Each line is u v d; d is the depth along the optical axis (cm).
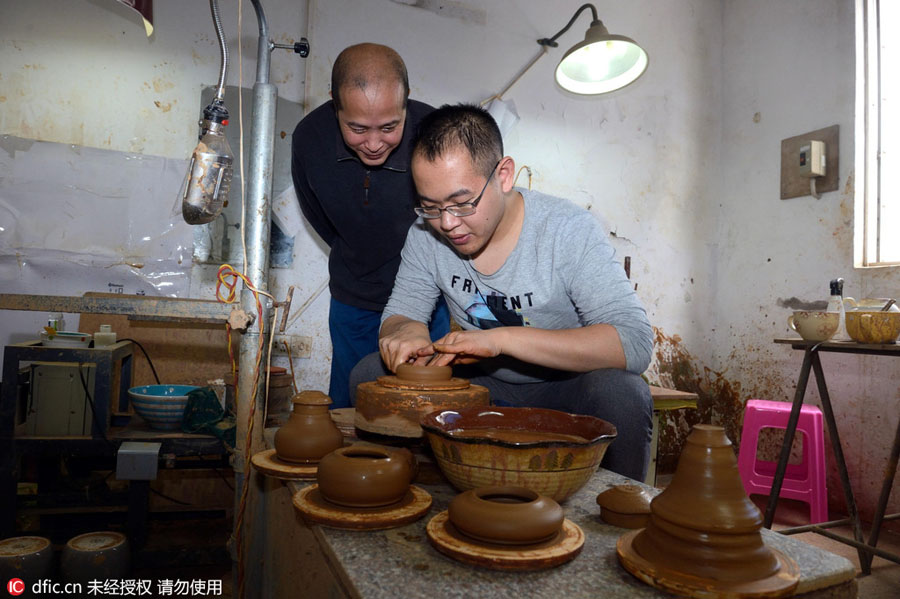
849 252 298
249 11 270
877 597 197
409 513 77
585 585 61
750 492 274
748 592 56
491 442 78
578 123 336
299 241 281
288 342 275
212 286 265
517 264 154
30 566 166
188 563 191
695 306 368
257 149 151
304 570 87
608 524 79
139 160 255
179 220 261
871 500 280
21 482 209
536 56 324
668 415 353
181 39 261
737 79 368
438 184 118
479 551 64
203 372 252
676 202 363
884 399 276
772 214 341
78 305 138
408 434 103
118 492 201
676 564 60
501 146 129
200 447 197
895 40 291
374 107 161
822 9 316
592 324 145
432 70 302
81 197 248
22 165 241
